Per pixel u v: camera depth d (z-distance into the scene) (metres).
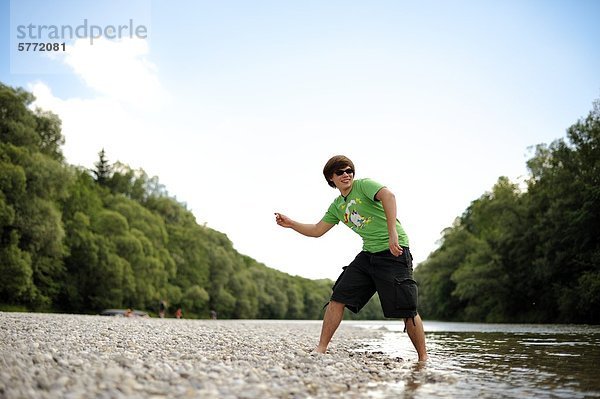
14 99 40.72
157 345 7.07
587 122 35.44
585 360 6.49
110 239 53.16
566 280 35.97
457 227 69.94
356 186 5.99
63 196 40.75
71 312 49.06
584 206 32.31
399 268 5.90
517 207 41.38
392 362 6.05
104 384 3.44
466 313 53.72
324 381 4.21
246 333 12.67
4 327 9.01
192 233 80.75
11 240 36.00
